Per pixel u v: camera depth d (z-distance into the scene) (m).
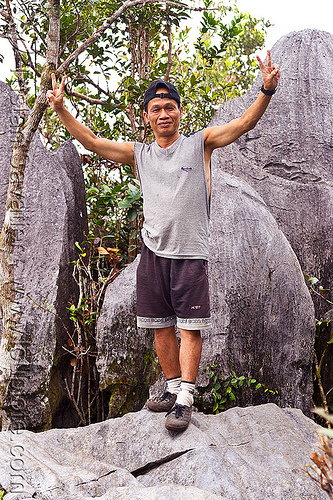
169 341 2.81
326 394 3.67
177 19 5.06
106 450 2.72
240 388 3.43
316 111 4.48
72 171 4.36
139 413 2.88
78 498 2.17
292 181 4.38
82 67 5.51
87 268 3.89
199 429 2.69
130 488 2.21
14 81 5.38
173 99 2.65
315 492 2.36
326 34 4.88
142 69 5.69
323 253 4.13
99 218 4.89
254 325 3.57
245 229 3.80
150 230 2.70
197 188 2.62
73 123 2.75
